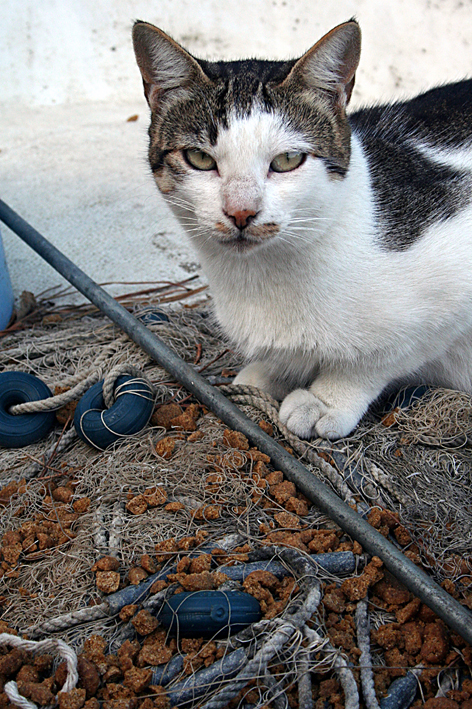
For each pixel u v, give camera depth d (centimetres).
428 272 39
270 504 38
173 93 37
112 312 49
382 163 41
